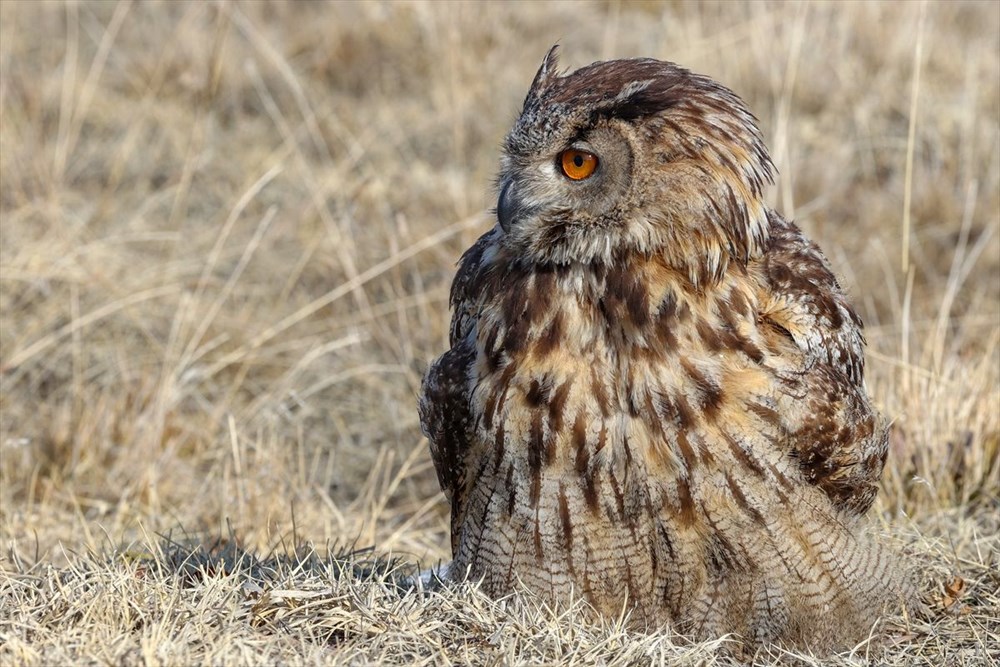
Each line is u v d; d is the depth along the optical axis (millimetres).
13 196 19844
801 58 23625
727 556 8883
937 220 19781
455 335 9617
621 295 8547
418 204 20000
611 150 8492
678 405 8531
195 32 25094
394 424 15594
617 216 8516
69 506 13773
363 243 18969
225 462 14219
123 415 14898
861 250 19047
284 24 26281
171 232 19281
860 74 23703
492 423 8859
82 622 8211
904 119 22750
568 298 8641
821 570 9086
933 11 25781
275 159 21625
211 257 16078
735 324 8648
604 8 27891
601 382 8570
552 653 8461
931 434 12781
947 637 9664
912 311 17547
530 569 9086
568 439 8648
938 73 24344
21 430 15086
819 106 23094
